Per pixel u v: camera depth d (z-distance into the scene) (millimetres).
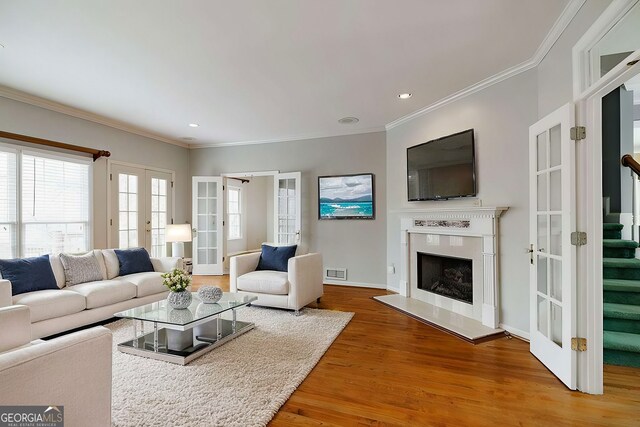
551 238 2514
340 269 5633
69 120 4488
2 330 1742
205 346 2746
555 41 2580
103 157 4988
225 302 3221
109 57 2967
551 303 2488
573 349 2182
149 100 4113
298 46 2779
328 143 5746
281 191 6047
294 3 2191
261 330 3287
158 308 3004
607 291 2957
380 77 3416
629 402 2039
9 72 3285
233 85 3633
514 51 2875
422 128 4496
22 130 3947
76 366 1324
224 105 4309
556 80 2576
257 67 3180
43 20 2371
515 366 2543
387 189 5270
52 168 4316
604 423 1831
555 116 2375
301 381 2281
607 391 2168
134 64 3111
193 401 2006
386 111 4559
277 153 6121
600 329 2143
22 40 2660
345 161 5625
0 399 1090
